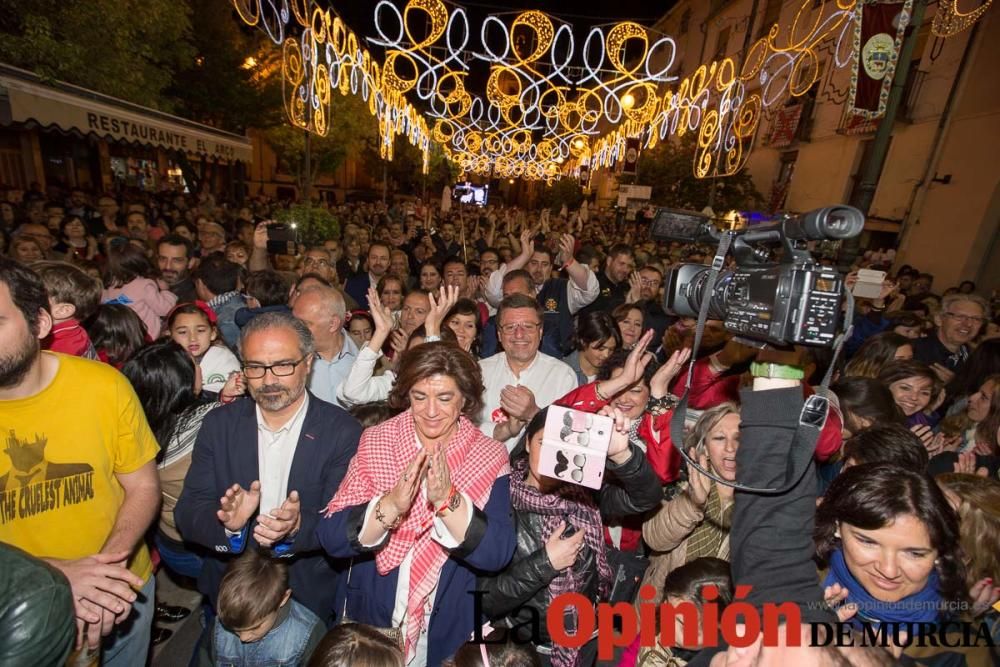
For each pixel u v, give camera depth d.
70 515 1.66
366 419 2.48
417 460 1.60
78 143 15.71
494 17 6.48
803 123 15.93
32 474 1.59
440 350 1.88
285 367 1.90
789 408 1.20
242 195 21.11
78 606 1.51
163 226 9.28
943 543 1.22
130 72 9.22
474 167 21.44
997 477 2.28
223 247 6.48
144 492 1.81
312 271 4.91
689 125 10.48
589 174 21.80
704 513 1.89
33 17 7.33
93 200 12.41
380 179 31.81
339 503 1.82
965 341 4.18
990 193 10.63
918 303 6.64
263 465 2.03
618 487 1.99
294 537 1.92
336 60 6.68
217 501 1.99
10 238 5.55
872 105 4.68
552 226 17.67
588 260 6.04
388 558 1.82
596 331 3.16
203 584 2.12
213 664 1.99
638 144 16.22
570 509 1.88
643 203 17.44
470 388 1.88
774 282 1.11
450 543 1.67
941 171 11.73
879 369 3.03
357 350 3.39
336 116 18.12
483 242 10.41
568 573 1.83
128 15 8.79
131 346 2.80
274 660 1.92
